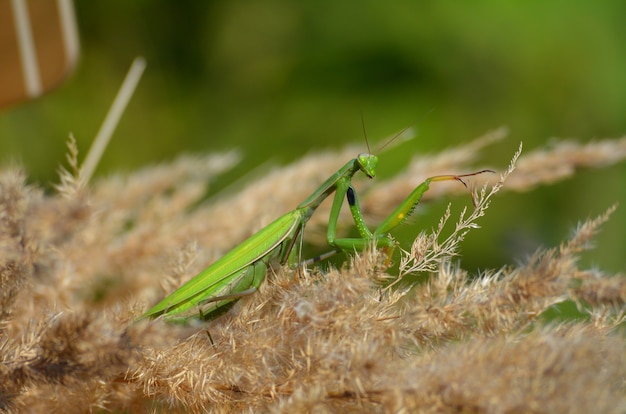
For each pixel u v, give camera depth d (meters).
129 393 0.36
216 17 0.93
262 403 0.35
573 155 0.42
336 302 0.35
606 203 0.79
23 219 0.36
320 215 0.43
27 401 0.35
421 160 0.43
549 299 0.34
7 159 0.45
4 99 0.41
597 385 0.31
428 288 0.35
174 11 0.92
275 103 0.92
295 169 0.43
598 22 0.89
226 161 0.44
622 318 0.34
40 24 0.41
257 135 0.91
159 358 0.35
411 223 0.41
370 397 0.33
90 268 0.40
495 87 0.89
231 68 0.94
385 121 0.88
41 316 0.35
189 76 0.93
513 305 0.34
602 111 0.88
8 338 0.35
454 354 0.33
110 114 0.43
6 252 0.36
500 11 0.89
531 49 0.88
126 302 0.37
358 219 0.42
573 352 0.32
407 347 0.34
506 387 0.32
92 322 0.33
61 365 0.33
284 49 0.94
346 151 0.44
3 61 0.41
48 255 0.37
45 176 0.75
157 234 0.41
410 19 0.90
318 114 0.90
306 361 0.34
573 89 0.88
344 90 0.90
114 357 0.33
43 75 0.41
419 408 0.33
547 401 0.31
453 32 0.89
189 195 0.43
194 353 0.35
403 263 0.36
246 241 0.41
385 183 0.43
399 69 0.90
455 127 0.87
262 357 0.35
